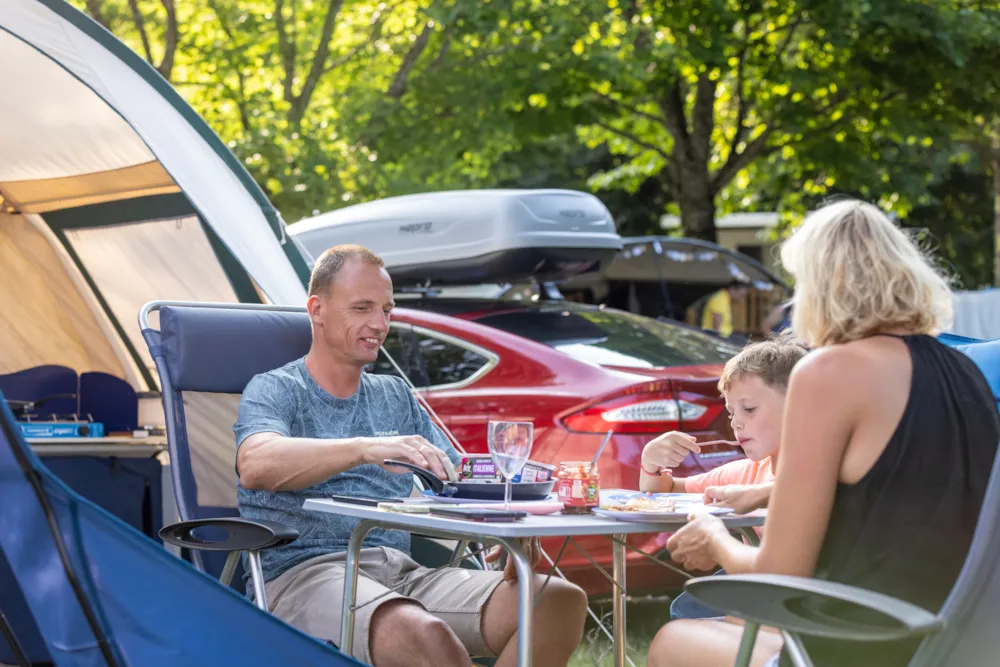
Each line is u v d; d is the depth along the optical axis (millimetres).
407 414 3598
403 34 13266
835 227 2273
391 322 5418
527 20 11828
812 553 2182
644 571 4691
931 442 2135
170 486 4977
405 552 3475
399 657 2828
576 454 4680
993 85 13023
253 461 3080
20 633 4117
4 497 2465
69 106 4895
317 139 11906
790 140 13797
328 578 3105
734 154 13953
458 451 3988
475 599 3131
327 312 3352
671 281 8992
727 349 5734
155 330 3670
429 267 6113
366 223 6387
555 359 4973
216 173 4617
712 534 2396
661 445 3188
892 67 12812
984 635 1955
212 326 3656
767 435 2840
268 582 3215
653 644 2602
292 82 12797
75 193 5543
